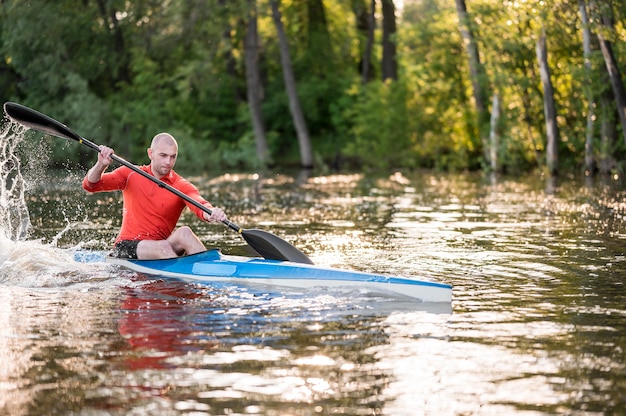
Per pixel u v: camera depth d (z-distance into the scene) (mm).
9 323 8867
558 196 26234
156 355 7688
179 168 51969
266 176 42062
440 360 7547
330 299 10086
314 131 62406
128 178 12086
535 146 41219
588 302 9906
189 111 57906
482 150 45875
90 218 20156
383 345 8008
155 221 12094
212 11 51062
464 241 15484
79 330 8570
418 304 9844
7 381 6977
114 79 57281
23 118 12641
